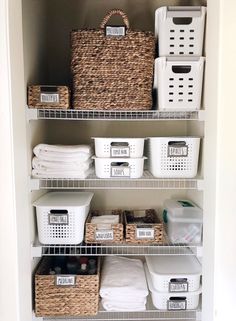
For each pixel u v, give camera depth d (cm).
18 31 126
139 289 151
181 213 156
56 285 145
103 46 142
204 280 144
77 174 147
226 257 131
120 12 143
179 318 152
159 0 180
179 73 143
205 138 142
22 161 132
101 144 148
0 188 123
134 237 152
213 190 132
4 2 116
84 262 159
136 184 155
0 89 119
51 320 149
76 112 150
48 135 186
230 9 123
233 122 127
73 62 144
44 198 164
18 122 127
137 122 188
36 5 158
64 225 148
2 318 126
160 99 145
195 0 170
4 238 124
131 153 149
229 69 125
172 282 150
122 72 144
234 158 128
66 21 181
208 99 138
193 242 154
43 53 172
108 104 145
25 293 134
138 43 143
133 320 151
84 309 146
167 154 149
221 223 130
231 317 132
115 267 171
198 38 143
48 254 149
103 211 186
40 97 141
